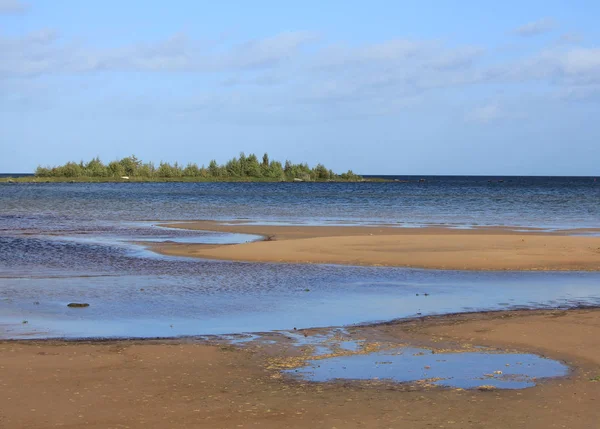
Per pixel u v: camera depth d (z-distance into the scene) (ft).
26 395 32.86
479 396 33.19
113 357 39.88
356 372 37.40
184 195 319.06
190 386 34.73
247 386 34.83
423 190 424.05
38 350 41.24
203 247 100.27
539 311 54.29
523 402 32.24
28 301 58.03
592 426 29.14
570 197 310.65
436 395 33.35
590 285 67.77
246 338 45.16
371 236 111.04
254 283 68.39
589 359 39.70
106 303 57.41
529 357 40.34
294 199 283.38
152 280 69.97
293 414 30.66
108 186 469.16
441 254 89.15
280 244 99.60
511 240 105.40
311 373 37.19
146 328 48.11
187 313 53.52
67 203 238.89
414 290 64.69
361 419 30.01
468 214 188.44
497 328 47.50
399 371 37.58
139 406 31.63
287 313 53.67
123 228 136.67
